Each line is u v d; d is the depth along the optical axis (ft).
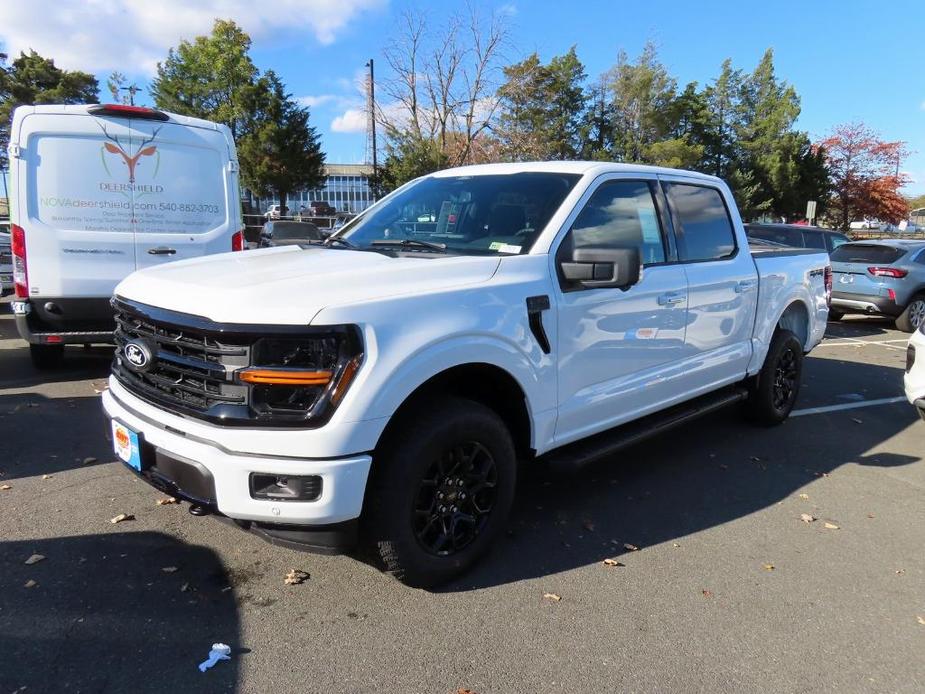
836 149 173.37
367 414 8.38
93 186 20.68
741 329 16.44
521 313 10.34
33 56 139.23
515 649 8.76
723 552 11.71
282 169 145.79
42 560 10.50
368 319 8.52
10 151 19.75
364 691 7.88
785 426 19.47
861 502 14.17
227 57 144.87
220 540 11.34
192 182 22.27
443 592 10.05
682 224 14.70
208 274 9.73
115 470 14.19
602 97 161.07
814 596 10.39
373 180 104.88
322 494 8.30
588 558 11.30
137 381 9.88
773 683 8.32
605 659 8.63
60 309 20.61
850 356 31.73
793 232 47.80
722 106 183.21
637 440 13.11
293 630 8.98
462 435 9.66
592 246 11.84
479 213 12.38
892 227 180.24
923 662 8.86
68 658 8.22
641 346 13.00
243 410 8.35
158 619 9.09
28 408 18.30
